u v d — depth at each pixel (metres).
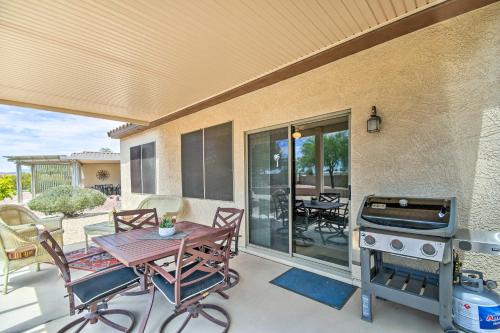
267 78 3.48
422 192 2.32
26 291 2.82
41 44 2.53
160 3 1.94
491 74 1.99
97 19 2.13
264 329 2.06
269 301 2.48
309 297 2.55
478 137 2.05
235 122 4.19
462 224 2.12
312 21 2.25
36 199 7.61
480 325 1.67
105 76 3.40
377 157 2.58
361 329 2.03
